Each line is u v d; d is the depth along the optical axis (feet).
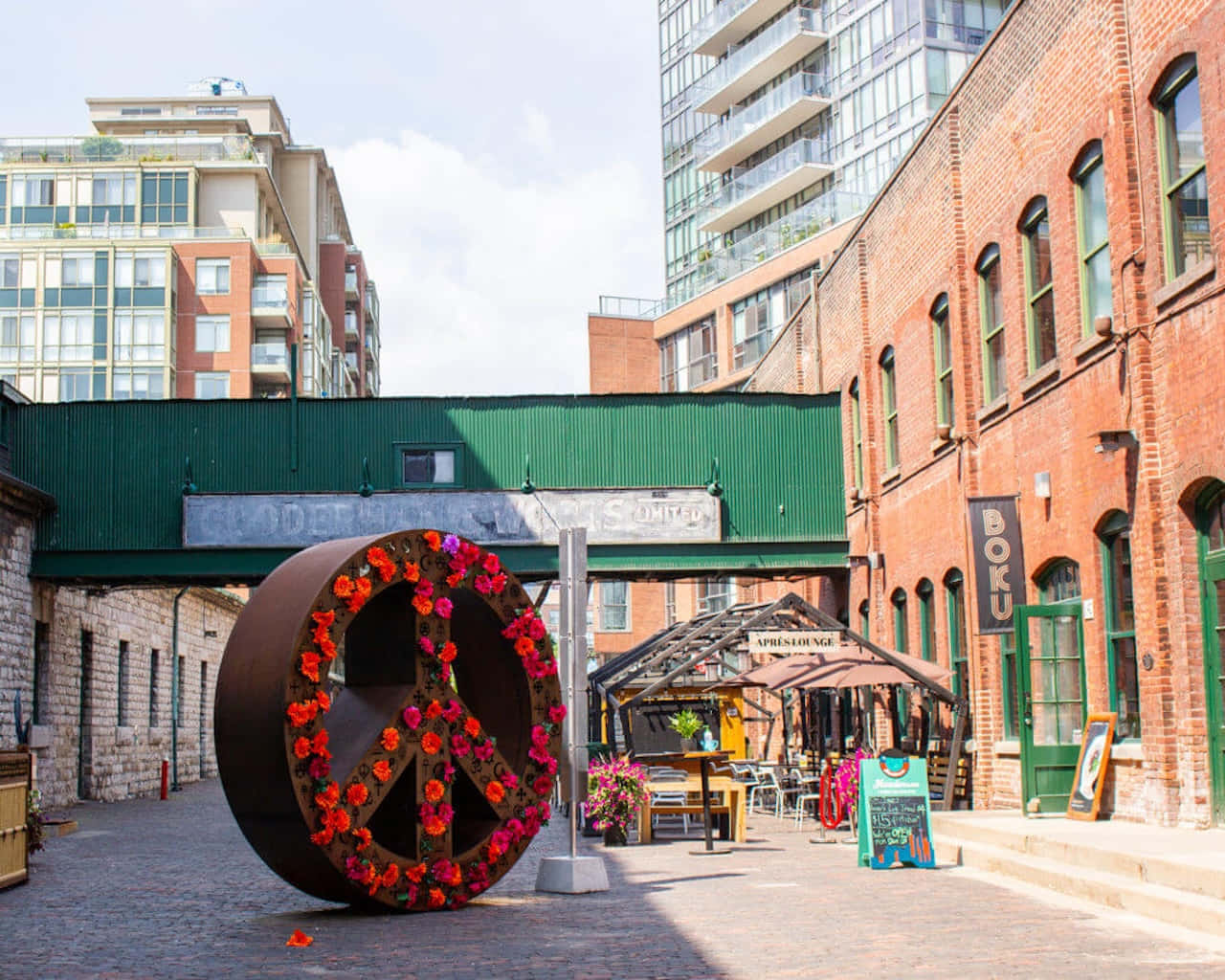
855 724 85.35
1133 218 48.73
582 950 30.96
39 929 35.81
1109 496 50.67
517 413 92.48
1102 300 52.75
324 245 322.14
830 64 206.39
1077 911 36.01
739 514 91.91
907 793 48.47
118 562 89.92
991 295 65.92
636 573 94.58
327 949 31.55
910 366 76.79
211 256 248.32
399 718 38.11
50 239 245.24
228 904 40.83
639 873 48.73
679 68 246.47
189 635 135.03
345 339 328.70
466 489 91.04
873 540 84.79
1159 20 46.78
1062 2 54.65
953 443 68.80
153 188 255.70
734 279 194.08
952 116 68.33
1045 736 55.21
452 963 29.43
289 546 89.81
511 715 42.42
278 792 35.40
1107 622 52.21
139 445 91.09
